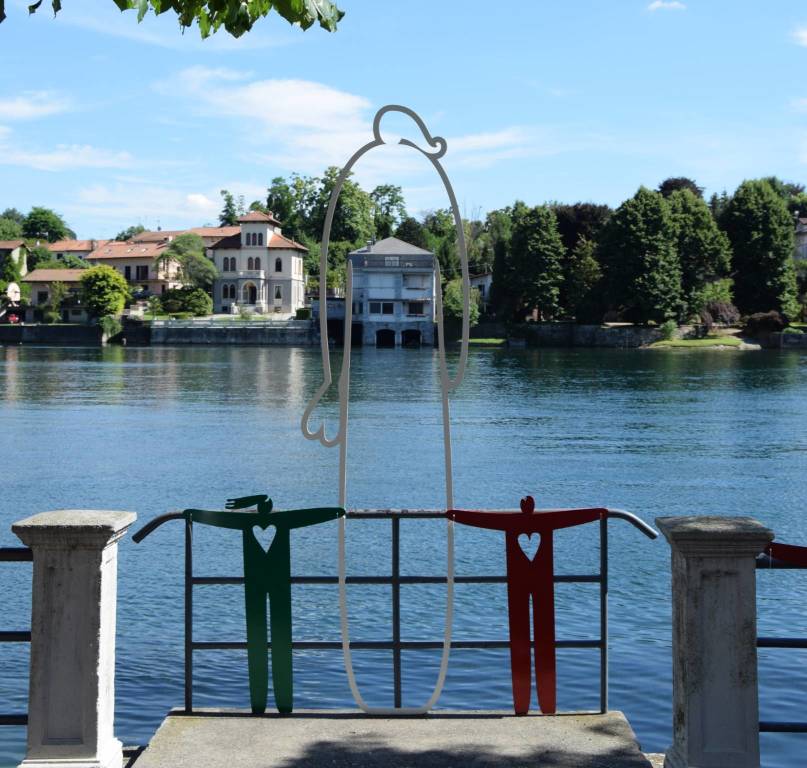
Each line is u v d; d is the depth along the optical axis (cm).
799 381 6681
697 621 496
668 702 949
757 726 495
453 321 12669
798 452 3148
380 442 3444
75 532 493
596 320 12181
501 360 9425
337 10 629
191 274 13600
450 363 8975
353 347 12294
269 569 585
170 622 1231
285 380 6900
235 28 687
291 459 3012
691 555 495
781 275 11888
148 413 4562
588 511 583
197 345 12862
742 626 495
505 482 2533
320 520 583
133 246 15512
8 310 14338
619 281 11575
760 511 2119
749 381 6694
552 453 3128
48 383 6550
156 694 978
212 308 13825
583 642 596
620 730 570
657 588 1398
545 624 588
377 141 580
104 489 2434
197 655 1096
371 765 521
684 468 2783
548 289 12219
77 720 500
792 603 1304
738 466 2825
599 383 6550
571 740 555
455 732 569
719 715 496
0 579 1444
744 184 12119
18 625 1240
